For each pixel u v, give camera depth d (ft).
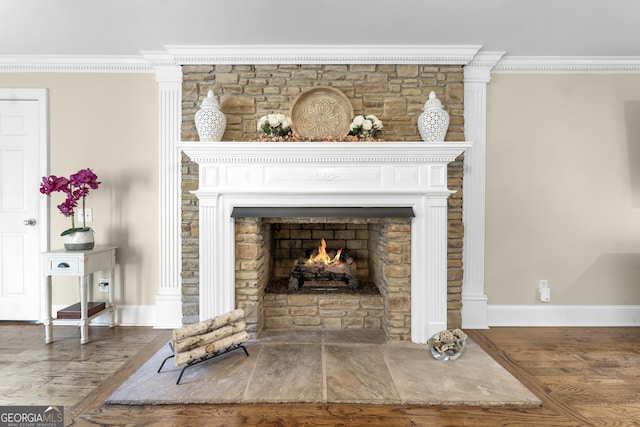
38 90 9.98
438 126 8.58
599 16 7.79
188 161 9.45
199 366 7.49
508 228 10.07
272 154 8.46
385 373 7.23
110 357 8.06
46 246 10.13
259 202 8.73
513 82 9.97
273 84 9.43
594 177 10.05
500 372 7.30
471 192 9.94
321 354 8.11
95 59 9.81
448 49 9.18
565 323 10.14
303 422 5.76
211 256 8.74
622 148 10.06
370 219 9.27
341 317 9.72
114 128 10.06
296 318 9.74
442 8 7.50
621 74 10.03
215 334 7.66
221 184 8.66
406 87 9.44
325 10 7.57
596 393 6.63
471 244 9.99
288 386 6.71
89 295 10.17
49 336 8.85
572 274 10.13
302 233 11.48
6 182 10.12
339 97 9.30
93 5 7.40
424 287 8.73
